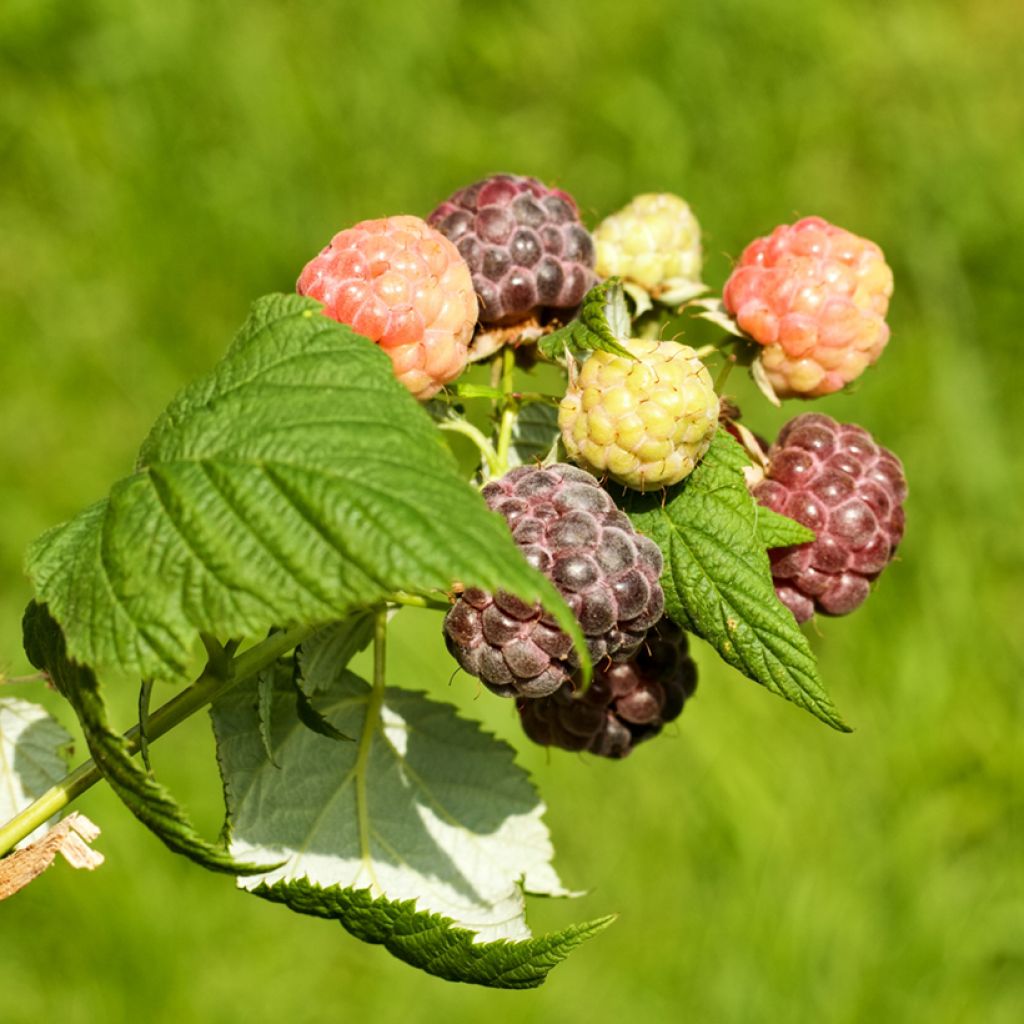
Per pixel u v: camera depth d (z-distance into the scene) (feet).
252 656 1.01
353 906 1.00
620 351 1.00
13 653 1.95
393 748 1.07
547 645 0.98
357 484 0.93
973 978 1.81
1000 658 2.02
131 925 1.72
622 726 1.07
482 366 1.10
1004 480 2.17
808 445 1.08
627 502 1.02
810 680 1.00
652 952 1.76
